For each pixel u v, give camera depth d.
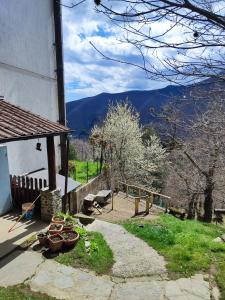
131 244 8.30
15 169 10.93
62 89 13.72
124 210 14.17
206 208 18.48
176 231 9.90
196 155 15.76
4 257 6.97
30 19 11.48
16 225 8.70
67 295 5.75
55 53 13.38
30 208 9.05
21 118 8.48
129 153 27.47
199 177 19.11
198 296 5.88
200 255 7.46
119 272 6.70
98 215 12.95
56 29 13.22
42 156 12.70
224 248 7.97
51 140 8.73
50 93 13.20
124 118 27.34
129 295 5.85
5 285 5.92
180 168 21.05
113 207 14.51
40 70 12.33
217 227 14.34
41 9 12.19
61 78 13.61
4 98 10.20
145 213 13.82
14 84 10.72
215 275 6.62
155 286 6.18
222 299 5.80
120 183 19.44
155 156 28.58
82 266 6.80
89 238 8.12
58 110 13.91
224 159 13.35
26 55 11.33
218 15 2.11
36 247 7.44
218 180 16.88
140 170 28.27
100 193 15.10
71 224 8.49
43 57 12.50
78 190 12.77
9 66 10.37
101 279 6.38
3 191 9.41
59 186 11.62
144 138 29.56
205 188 18.28
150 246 8.22
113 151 26.92
